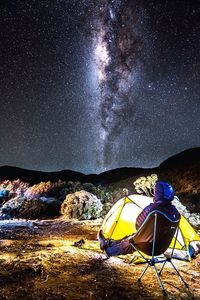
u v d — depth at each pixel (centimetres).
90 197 927
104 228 451
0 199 1142
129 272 377
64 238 603
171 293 320
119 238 457
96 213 895
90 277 353
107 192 1127
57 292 307
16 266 374
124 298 303
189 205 987
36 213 952
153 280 354
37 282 330
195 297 315
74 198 938
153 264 342
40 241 559
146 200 475
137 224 357
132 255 448
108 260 421
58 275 354
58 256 426
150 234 351
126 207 468
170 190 351
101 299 297
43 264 382
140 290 323
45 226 769
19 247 499
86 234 648
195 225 724
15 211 981
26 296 295
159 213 342
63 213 945
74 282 336
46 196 1124
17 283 326
